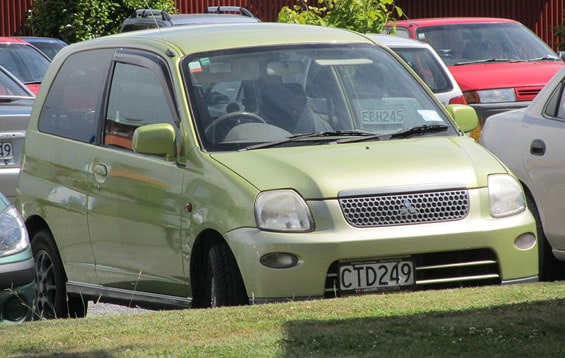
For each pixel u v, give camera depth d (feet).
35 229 77.66
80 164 71.77
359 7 130.52
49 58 178.29
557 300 52.37
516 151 77.41
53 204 74.18
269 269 57.72
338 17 131.03
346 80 68.54
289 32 71.36
